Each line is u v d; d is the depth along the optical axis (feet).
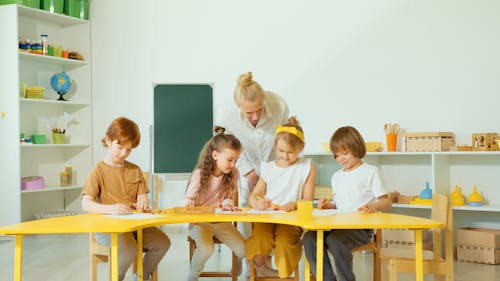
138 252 9.43
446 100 15.28
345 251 9.39
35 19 19.53
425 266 9.00
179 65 19.08
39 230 7.74
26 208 19.51
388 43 16.01
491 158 14.76
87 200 9.60
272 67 17.69
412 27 15.69
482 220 14.89
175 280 12.23
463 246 14.19
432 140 14.42
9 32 17.62
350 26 16.53
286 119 12.14
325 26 16.89
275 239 10.15
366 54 16.30
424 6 15.53
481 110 14.89
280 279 10.16
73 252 15.33
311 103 17.11
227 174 10.74
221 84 18.49
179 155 15.87
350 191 10.19
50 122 19.97
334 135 10.32
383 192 9.97
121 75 19.93
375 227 8.15
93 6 20.36
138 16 19.63
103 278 12.37
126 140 9.97
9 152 17.70
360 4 16.38
